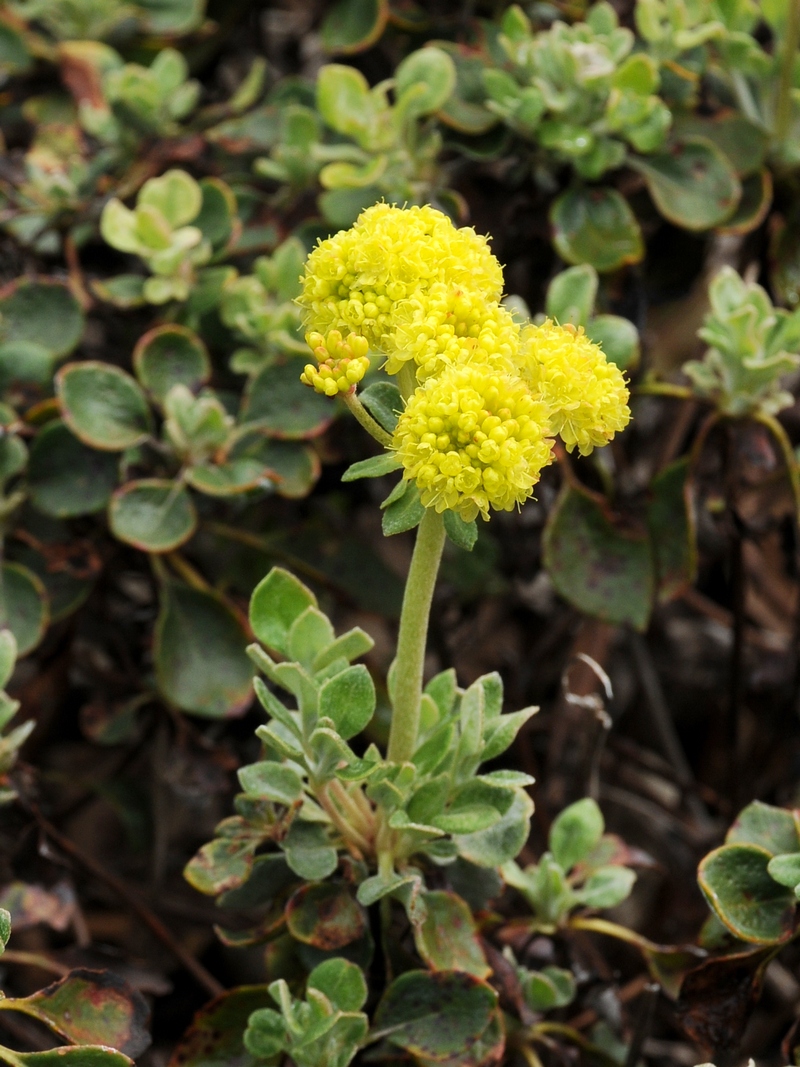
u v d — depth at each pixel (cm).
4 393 36
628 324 34
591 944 36
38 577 36
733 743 37
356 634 28
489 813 27
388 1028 28
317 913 28
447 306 25
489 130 37
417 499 25
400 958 30
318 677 27
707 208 36
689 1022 29
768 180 37
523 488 24
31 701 37
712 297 34
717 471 38
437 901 29
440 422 24
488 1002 28
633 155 37
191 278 37
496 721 28
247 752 38
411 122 37
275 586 28
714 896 28
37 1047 35
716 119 37
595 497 35
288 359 36
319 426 35
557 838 32
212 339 38
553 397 25
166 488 34
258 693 27
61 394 34
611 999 33
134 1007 28
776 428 34
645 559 35
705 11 37
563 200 36
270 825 29
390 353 25
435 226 26
